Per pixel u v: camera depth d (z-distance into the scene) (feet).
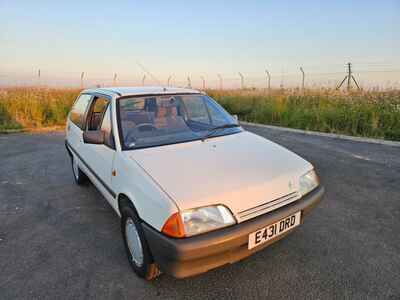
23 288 7.21
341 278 7.32
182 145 8.54
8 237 9.69
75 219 10.93
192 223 5.86
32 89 44.42
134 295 6.89
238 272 7.61
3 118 33.65
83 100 13.12
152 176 6.74
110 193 8.77
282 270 7.66
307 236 9.28
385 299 6.60
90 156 10.73
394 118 24.82
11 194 13.47
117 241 9.38
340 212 10.86
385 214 10.66
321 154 18.74
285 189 7.12
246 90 50.31
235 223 6.22
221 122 10.69
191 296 6.81
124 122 8.89
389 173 14.87
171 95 10.49
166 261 6.02
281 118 32.30
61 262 8.27
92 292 7.03
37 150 22.24
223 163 7.49
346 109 28.37
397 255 8.21
